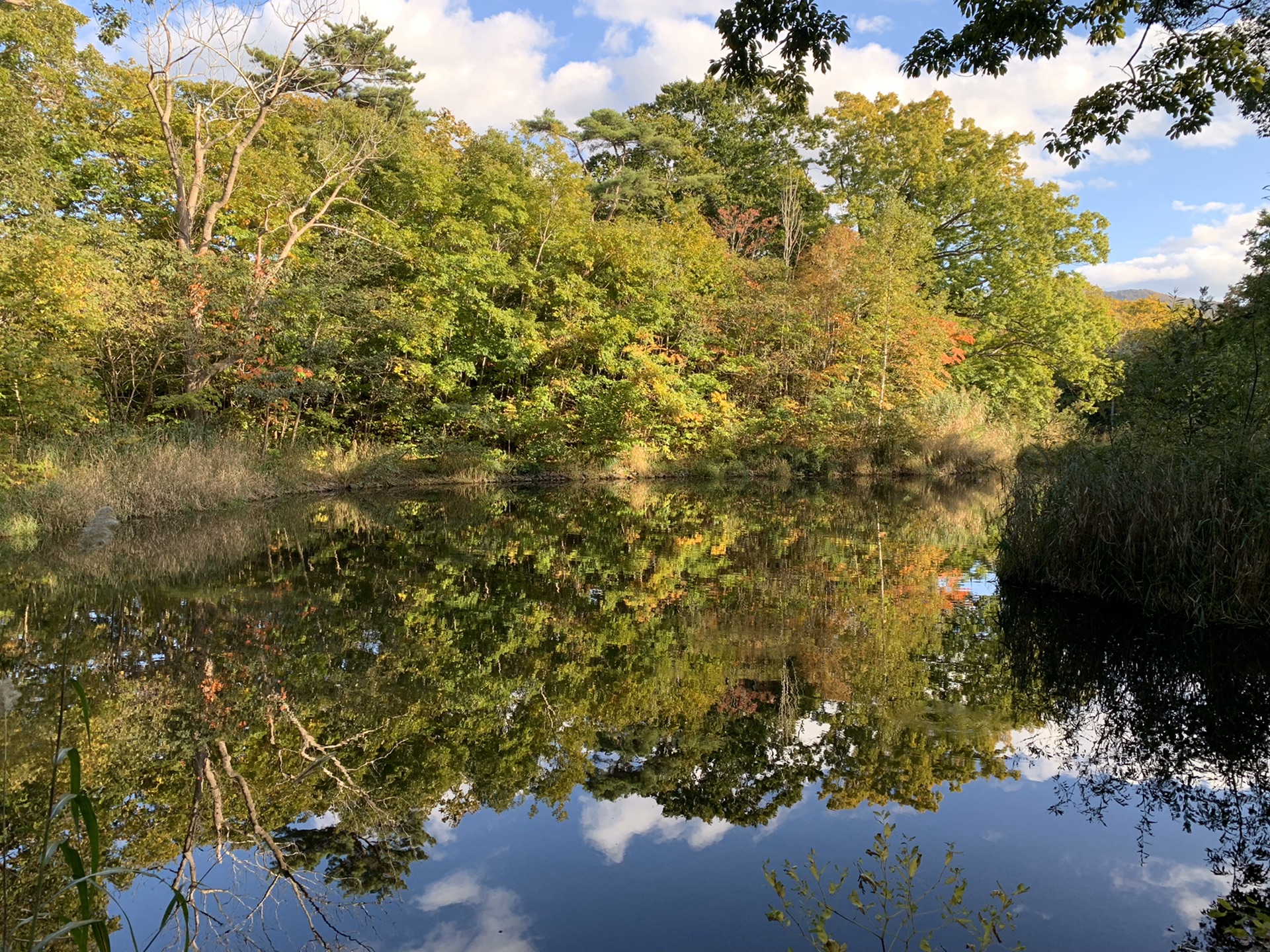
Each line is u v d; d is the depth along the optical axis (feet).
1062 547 20.95
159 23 45.32
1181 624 17.48
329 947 7.35
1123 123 20.90
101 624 18.38
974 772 10.73
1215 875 8.14
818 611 19.90
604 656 16.33
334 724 12.82
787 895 7.97
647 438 61.72
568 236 63.82
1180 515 18.02
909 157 82.38
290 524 35.06
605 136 93.76
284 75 52.21
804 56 20.63
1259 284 23.30
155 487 35.06
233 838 9.50
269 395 44.78
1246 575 16.52
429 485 53.11
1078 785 10.24
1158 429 22.33
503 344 58.29
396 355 54.34
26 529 29.37
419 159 59.36
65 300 34.45
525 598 21.58
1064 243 82.48
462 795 10.52
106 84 48.83
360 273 53.06
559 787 10.66
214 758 11.59
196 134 48.01
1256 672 14.33
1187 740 11.61
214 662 15.84
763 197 95.55
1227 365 22.61
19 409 35.04
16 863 8.79
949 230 86.17
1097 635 16.96
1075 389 84.89
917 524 36.27
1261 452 17.65
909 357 67.26
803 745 11.78
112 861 8.92
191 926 7.77
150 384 45.52
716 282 73.87
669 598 21.49
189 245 47.26
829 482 57.41
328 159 55.52
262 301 45.16
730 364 66.03
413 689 14.39
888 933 7.22
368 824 9.81
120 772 11.06
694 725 12.62
